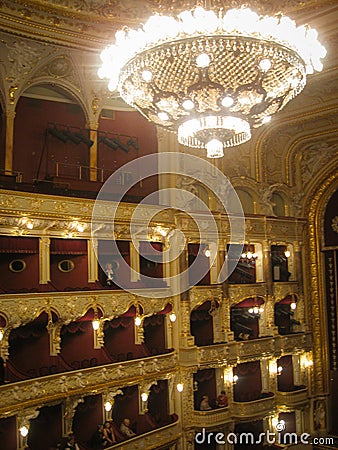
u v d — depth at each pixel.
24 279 16.53
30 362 16.73
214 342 21.12
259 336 23.25
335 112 21.48
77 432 17.94
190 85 10.06
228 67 9.89
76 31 16.27
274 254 25.14
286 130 24.66
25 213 15.47
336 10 15.91
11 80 16.66
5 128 16.75
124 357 18.27
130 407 19.14
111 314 17.61
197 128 10.53
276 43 9.70
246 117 10.68
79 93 18.55
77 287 17.67
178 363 19.86
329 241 25.59
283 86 10.55
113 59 10.79
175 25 9.56
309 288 25.66
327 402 25.09
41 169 17.88
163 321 20.30
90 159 18.86
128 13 16.38
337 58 17.75
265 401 21.80
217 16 10.48
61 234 16.94
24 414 14.89
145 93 10.73
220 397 20.62
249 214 22.84
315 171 25.69
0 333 14.55
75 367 16.70
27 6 15.01
